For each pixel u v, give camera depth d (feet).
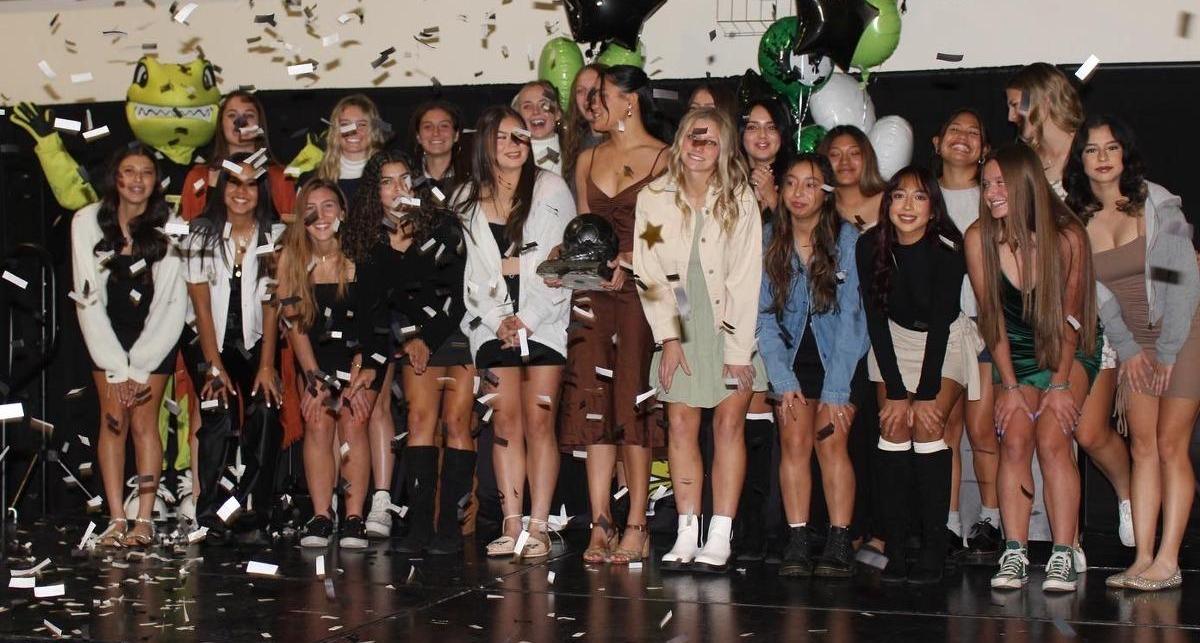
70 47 24.99
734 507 15.62
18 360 22.02
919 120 21.17
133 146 17.47
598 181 16.22
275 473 18.11
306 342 17.49
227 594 13.97
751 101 18.57
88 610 13.14
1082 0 21.03
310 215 17.22
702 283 15.39
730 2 22.40
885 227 14.82
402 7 23.79
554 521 17.94
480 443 19.51
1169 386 14.35
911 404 15.03
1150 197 14.47
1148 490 14.75
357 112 18.90
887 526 15.08
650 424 15.93
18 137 22.43
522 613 12.95
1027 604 13.64
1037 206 14.28
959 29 21.52
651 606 13.35
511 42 23.36
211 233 17.56
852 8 18.21
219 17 24.45
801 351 15.70
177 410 17.94
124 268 17.49
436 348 16.76
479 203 16.30
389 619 12.65
